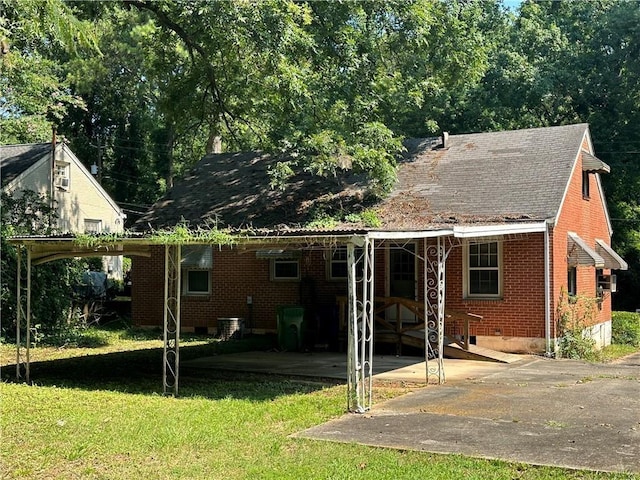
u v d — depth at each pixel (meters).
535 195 17.61
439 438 8.26
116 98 47.50
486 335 17.81
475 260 18.09
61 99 34.69
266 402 10.86
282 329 18.81
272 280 21.77
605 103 34.12
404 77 22.09
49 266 21.16
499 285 17.77
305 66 19.03
